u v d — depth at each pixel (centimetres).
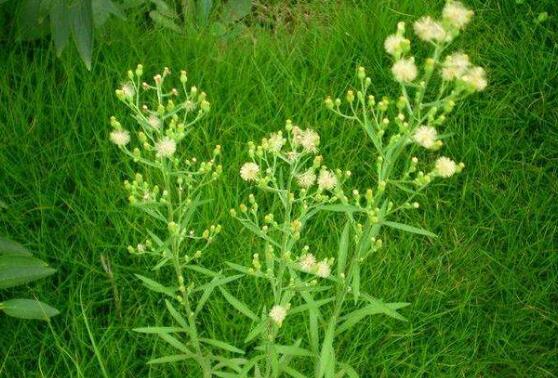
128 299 60
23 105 68
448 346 60
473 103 74
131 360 58
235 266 45
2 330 59
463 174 70
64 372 57
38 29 68
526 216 67
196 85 71
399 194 67
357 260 42
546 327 62
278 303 45
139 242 62
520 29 79
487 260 65
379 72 74
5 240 55
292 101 71
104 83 69
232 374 49
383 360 58
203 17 76
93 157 66
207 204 63
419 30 37
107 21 72
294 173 43
